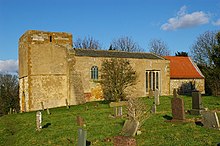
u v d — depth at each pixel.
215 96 27.86
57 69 31.58
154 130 12.68
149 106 21.50
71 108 26.16
